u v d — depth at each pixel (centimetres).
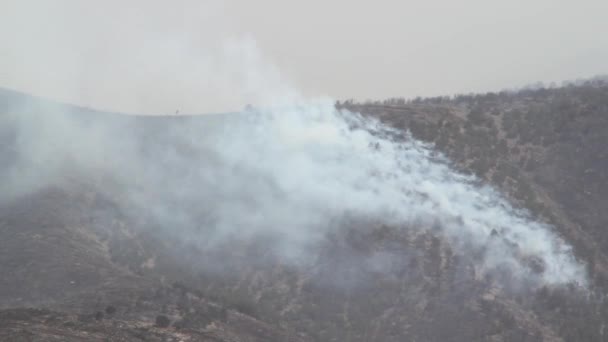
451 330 16125
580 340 15862
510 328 16100
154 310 14250
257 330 14675
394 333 16262
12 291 16138
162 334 12800
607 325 16475
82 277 16600
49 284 16275
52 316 12750
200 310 14850
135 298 14850
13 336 11112
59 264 17112
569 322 16350
